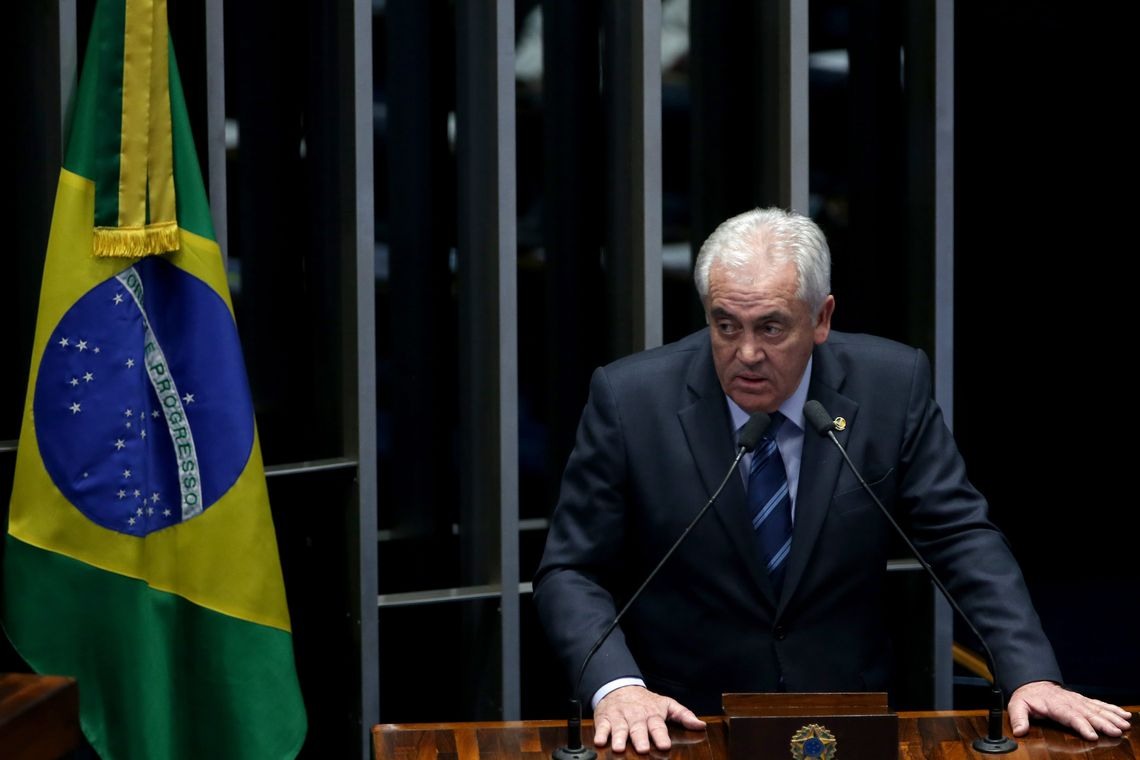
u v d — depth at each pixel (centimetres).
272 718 1116
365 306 1230
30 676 777
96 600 1088
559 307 1365
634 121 1286
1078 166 1886
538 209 1350
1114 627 1803
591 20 1348
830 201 1388
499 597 1292
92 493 1083
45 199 1195
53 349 1080
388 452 1343
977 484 1973
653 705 819
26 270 1220
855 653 944
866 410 952
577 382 1376
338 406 1303
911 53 1352
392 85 1311
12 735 720
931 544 952
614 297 1339
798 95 1286
